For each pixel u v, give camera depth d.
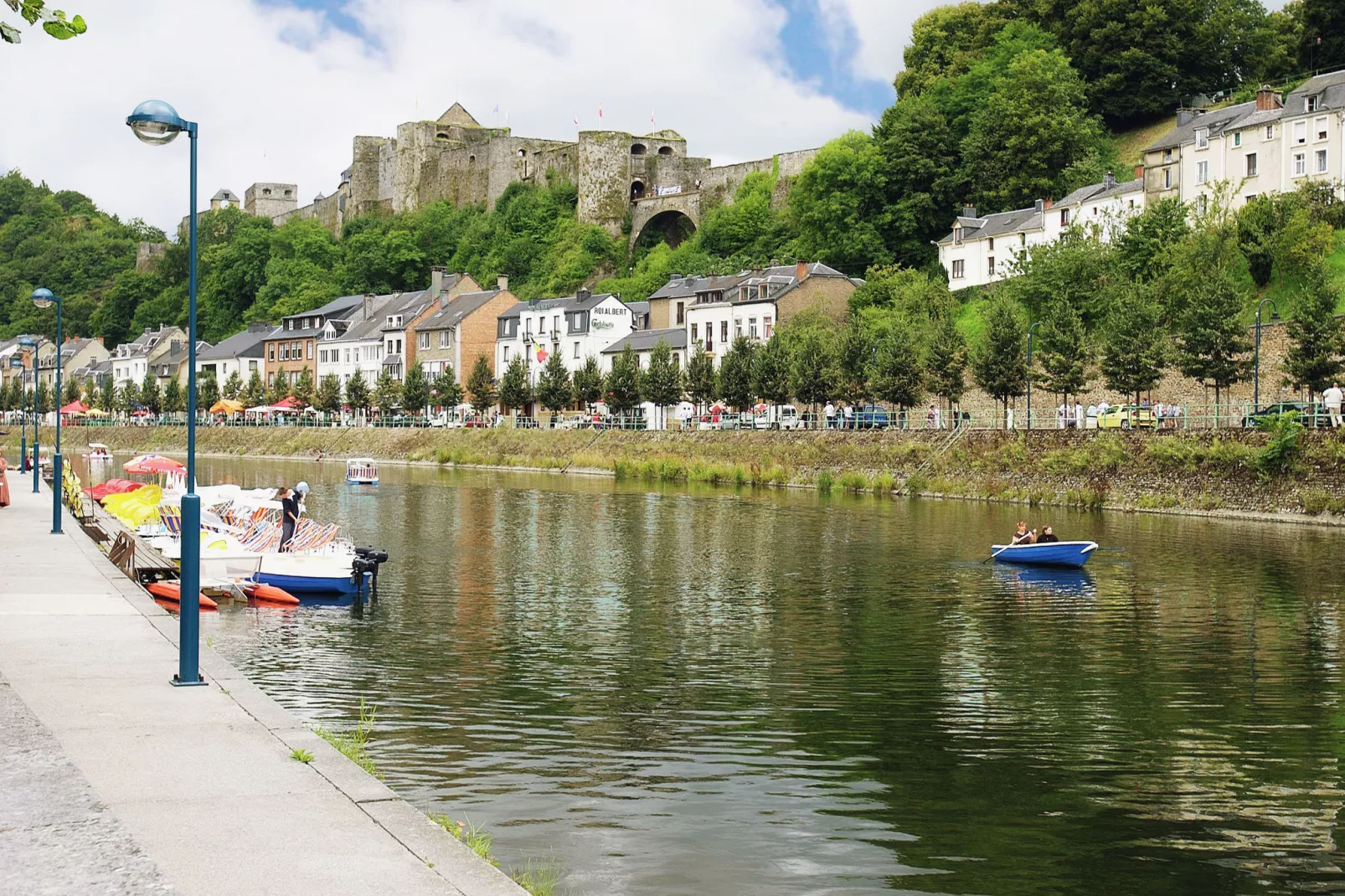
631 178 157.25
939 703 21.34
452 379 111.56
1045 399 76.50
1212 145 90.19
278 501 47.09
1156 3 116.88
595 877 13.33
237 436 123.50
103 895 8.38
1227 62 119.62
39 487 57.12
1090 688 22.55
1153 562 39.59
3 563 27.48
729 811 15.55
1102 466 58.22
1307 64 108.50
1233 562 39.44
